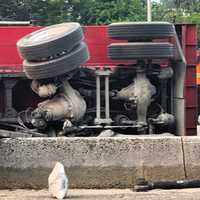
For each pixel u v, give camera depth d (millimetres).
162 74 16406
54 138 14203
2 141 14227
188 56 16969
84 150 14172
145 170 14203
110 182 14172
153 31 15766
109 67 16219
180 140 14320
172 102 16922
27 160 14188
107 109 16094
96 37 16656
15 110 16375
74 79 16266
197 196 13086
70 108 15484
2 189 14180
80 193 13641
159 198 12883
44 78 15227
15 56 16703
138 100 16047
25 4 62906
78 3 65188
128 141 14219
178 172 14281
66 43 15016
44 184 14141
